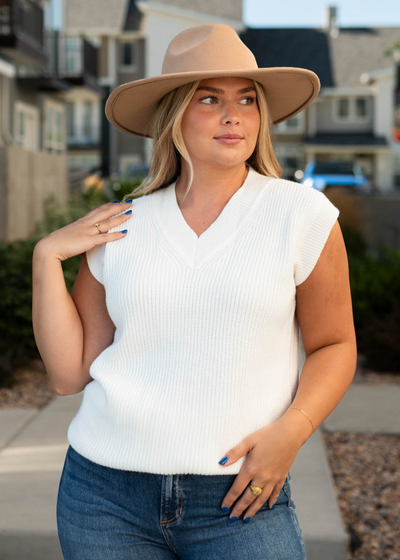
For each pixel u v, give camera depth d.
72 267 5.74
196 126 1.61
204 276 1.49
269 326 1.48
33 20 15.50
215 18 31.11
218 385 1.46
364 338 5.70
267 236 1.52
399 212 8.86
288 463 1.46
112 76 30.84
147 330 1.52
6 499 2.92
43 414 4.21
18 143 15.56
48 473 3.22
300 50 34.25
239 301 1.46
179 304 1.49
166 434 1.46
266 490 1.45
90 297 1.74
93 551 1.51
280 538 1.45
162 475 1.47
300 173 23.36
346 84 33.41
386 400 4.49
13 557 2.64
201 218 1.63
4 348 5.32
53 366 1.72
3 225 6.65
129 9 32.22
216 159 1.60
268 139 1.72
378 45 34.62
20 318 5.37
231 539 1.45
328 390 1.51
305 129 34.06
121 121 1.90
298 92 1.75
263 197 1.59
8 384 4.93
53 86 16.28
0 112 14.41
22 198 7.06
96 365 1.62
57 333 1.69
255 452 1.44
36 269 1.70
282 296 1.48
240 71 1.54
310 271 1.53
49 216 7.77
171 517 1.47
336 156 33.56
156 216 1.64
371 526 2.92
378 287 6.33
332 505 2.85
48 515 2.76
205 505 1.46
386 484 3.29
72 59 22.02
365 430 3.95
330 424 4.05
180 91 1.63
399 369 5.31
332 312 1.56
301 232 1.52
